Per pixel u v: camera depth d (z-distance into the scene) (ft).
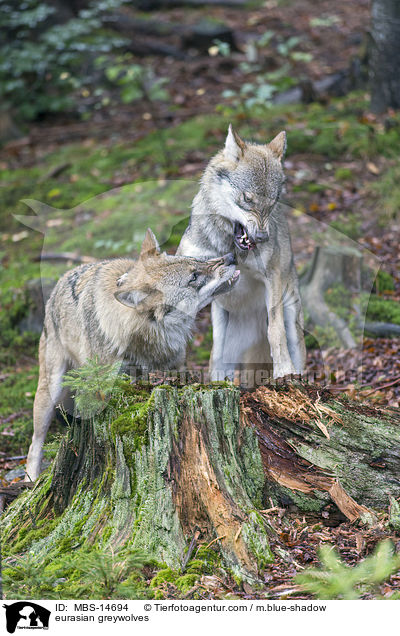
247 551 11.31
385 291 24.36
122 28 55.72
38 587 10.94
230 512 11.68
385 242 27.40
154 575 11.10
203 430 12.32
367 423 13.58
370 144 33.50
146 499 11.94
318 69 47.55
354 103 39.37
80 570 11.16
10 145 43.52
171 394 12.32
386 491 12.79
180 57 51.78
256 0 66.18
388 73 36.58
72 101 46.98
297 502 12.50
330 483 12.66
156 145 37.50
